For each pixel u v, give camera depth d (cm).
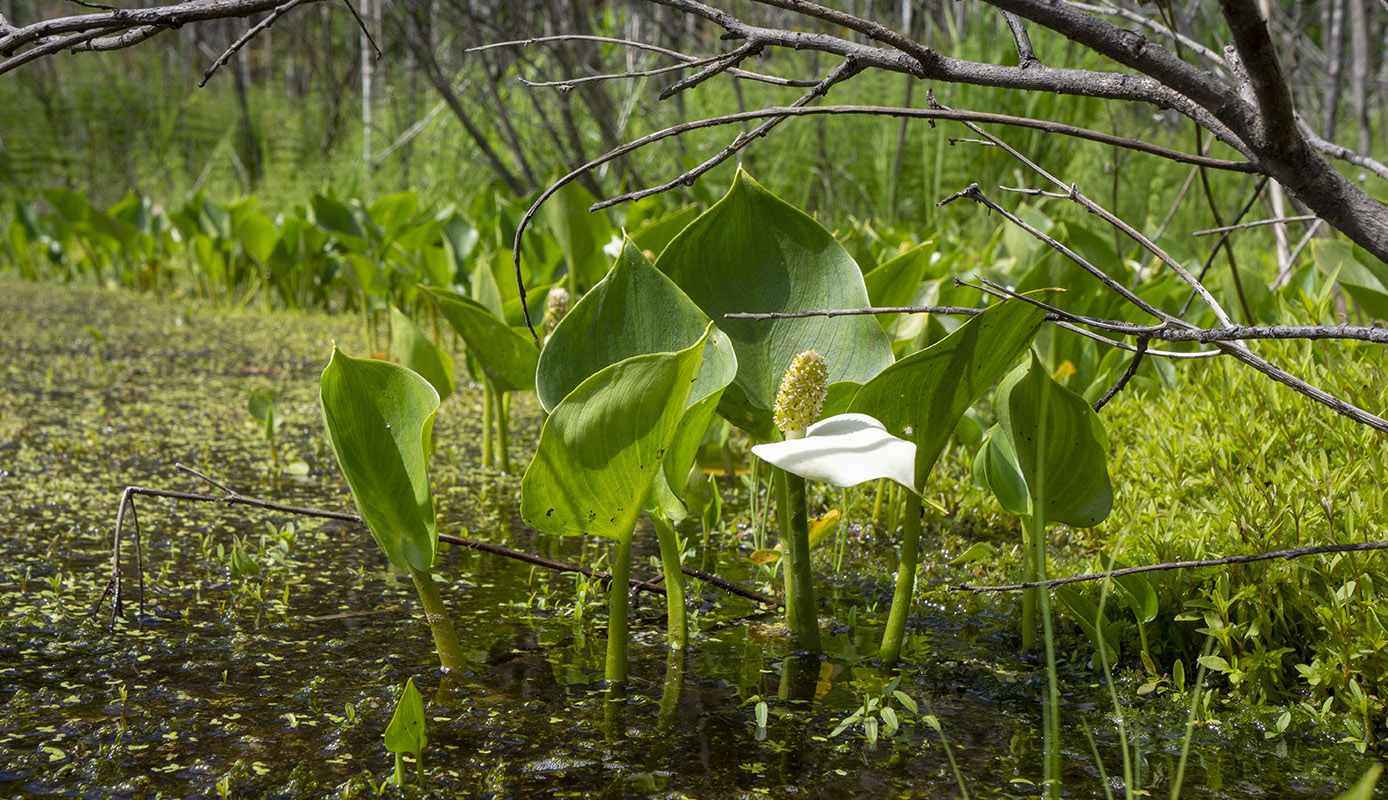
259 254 790
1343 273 349
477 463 404
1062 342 357
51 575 267
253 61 1678
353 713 186
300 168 1203
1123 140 160
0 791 160
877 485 317
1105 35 153
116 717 186
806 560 223
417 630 233
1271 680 198
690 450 189
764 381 220
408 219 782
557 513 184
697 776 168
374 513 198
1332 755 179
